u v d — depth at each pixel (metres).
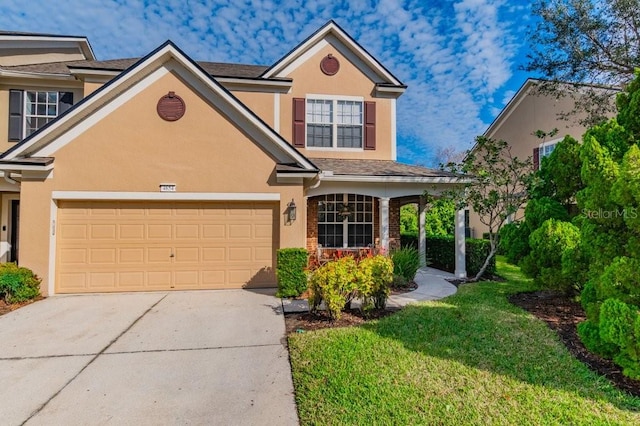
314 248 12.77
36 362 4.86
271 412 3.65
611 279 4.40
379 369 4.41
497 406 3.60
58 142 8.59
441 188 11.12
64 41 13.29
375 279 6.92
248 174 9.38
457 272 10.97
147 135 8.97
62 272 8.76
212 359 4.95
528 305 7.32
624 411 3.50
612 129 5.54
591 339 4.46
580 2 12.32
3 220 11.37
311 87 13.05
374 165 12.23
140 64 8.68
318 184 9.84
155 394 4.02
